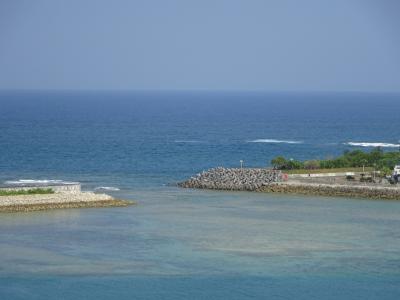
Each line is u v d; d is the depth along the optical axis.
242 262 109.31
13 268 105.56
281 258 111.50
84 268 106.00
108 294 96.94
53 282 100.62
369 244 119.75
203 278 102.62
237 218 137.75
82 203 147.00
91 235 123.38
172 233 125.31
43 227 128.25
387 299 96.94
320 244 119.25
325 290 99.44
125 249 115.12
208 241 120.19
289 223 133.88
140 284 100.25
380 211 145.75
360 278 103.81
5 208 140.25
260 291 98.56
